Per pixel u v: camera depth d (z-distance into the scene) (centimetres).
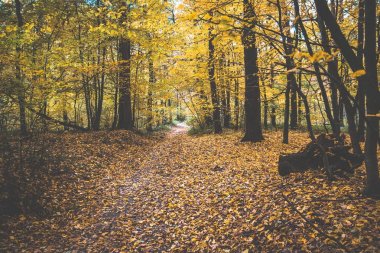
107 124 2480
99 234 695
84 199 890
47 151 1126
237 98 2170
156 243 641
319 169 795
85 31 1727
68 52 1447
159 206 832
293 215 595
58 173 1007
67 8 1648
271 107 2261
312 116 2258
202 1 655
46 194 847
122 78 2014
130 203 875
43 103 1184
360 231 485
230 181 923
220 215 706
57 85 1180
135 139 1867
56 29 1658
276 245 527
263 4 907
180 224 710
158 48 1272
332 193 642
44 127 1045
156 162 1384
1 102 975
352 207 555
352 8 951
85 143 1512
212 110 2256
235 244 573
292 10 1007
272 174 902
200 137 2134
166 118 4378
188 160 1333
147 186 1016
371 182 577
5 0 1756
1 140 838
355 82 871
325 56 310
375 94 415
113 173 1175
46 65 1208
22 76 1072
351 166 752
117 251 622
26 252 605
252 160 1163
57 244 647
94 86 2025
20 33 1055
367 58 409
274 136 1769
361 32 767
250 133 1557
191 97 2580
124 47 2011
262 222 614
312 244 495
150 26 1084
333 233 502
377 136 392
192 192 898
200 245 599
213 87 2119
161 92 2484
